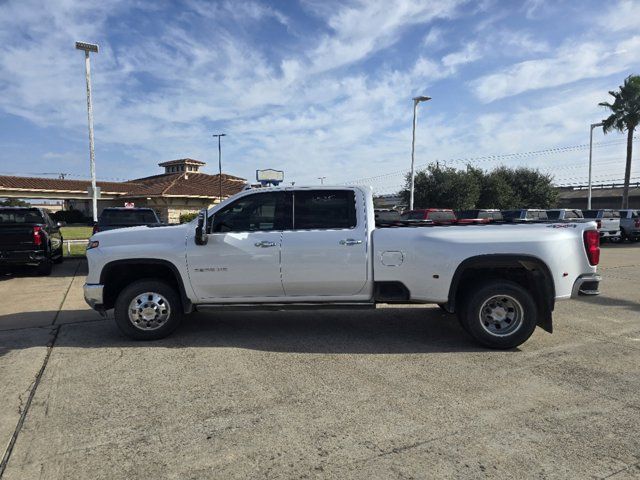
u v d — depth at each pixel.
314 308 5.54
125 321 5.55
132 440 3.29
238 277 5.43
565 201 59.41
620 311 7.18
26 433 3.40
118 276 5.81
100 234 5.66
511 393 4.02
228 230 5.53
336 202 5.50
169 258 5.45
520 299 5.12
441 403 3.83
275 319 6.73
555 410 3.70
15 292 9.37
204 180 45.81
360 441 3.24
